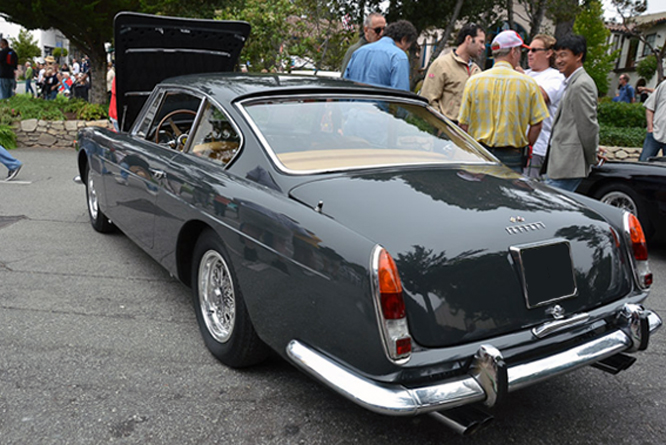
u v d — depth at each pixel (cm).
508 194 275
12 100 1334
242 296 280
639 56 4053
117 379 291
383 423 262
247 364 300
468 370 219
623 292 267
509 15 1388
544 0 1334
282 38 1197
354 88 343
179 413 264
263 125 301
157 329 352
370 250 212
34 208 650
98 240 532
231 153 307
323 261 224
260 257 256
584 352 239
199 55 544
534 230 245
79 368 301
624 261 272
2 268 447
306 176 273
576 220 262
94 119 1258
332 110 322
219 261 306
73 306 381
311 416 265
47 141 1203
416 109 354
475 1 1395
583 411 281
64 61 4028
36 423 252
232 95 323
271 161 282
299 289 236
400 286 208
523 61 1438
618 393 299
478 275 223
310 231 234
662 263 550
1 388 279
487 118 461
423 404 204
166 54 523
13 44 3531
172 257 346
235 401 275
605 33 3141
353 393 210
